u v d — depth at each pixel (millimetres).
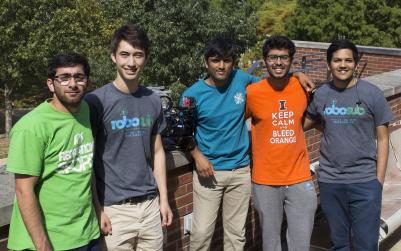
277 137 3697
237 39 20094
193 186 3809
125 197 3023
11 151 2449
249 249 4762
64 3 18797
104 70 18594
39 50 18078
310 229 3773
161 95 3695
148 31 18609
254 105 3705
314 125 3918
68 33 18609
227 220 3834
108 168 3004
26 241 2568
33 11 17938
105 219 2982
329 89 3693
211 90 3570
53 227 2592
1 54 18312
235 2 25391
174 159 3668
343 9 25844
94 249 2826
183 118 3600
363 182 3705
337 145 3697
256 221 4828
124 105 2973
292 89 3678
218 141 3635
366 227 3760
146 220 3107
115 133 2963
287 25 27938
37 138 2463
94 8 19797
